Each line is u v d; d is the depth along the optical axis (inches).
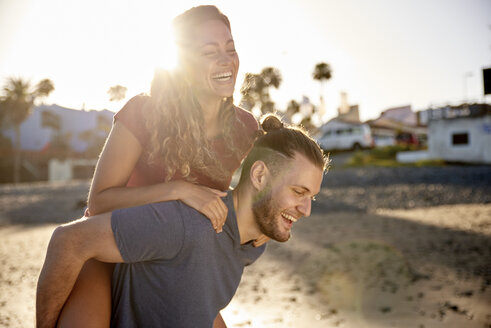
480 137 1224.2
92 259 58.8
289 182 56.5
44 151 2127.2
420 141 2049.7
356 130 1630.2
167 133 63.3
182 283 53.4
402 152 1416.1
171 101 63.1
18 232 516.1
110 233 50.6
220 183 71.5
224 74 66.7
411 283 223.1
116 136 64.6
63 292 51.8
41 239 442.0
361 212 562.9
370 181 938.1
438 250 301.3
